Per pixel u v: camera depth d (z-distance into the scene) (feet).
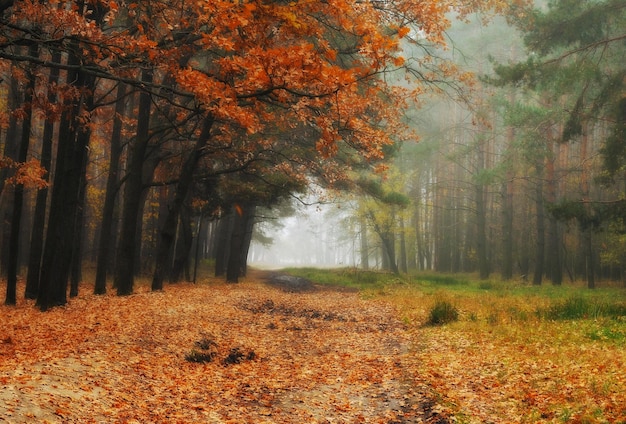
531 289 103.96
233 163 97.86
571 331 45.83
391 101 55.83
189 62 66.74
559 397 27.09
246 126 32.81
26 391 23.68
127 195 71.92
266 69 29.96
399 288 104.12
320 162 91.61
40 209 63.16
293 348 45.19
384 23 52.24
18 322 46.32
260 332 51.01
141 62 38.65
